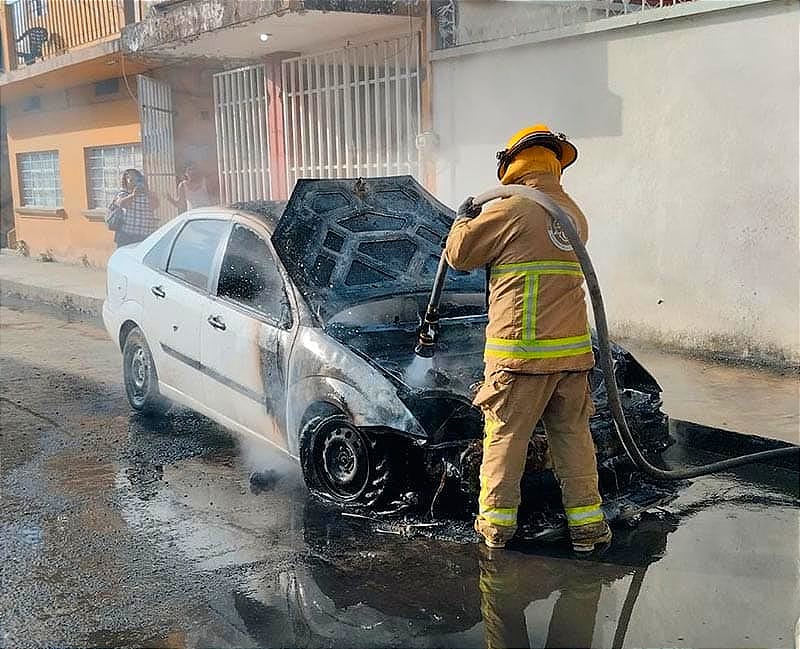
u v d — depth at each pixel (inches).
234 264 197.8
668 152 272.4
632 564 144.2
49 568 142.4
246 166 456.4
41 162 640.4
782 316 251.4
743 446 195.2
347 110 384.8
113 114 531.2
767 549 149.8
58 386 269.7
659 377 246.7
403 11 336.2
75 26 547.5
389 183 206.4
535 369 140.9
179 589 135.1
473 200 150.5
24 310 441.1
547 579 138.8
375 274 193.2
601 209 293.6
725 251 262.1
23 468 192.2
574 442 148.5
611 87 283.9
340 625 124.6
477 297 199.2
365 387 159.2
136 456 200.4
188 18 379.9
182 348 208.5
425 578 139.2
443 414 156.2
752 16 246.5
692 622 125.1
